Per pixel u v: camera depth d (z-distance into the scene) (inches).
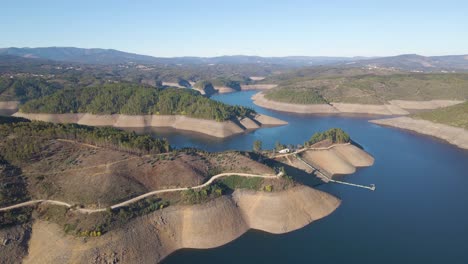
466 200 5497.1
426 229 4601.4
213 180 4886.8
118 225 3912.4
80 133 5649.6
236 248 4153.5
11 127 5541.3
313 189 5187.0
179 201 4419.3
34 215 4062.5
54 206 4126.5
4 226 3843.5
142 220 4094.5
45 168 4667.8
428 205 5305.1
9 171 4505.4
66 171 4621.1
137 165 4859.7
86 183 4379.9
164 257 3969.0
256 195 4793.3
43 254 3673.7
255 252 4067.4
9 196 4165.8
